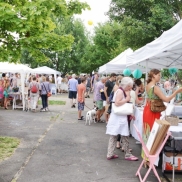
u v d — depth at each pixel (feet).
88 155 21.17
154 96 17.22
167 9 65.67
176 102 28.12
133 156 20.10
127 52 48.55
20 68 49.67
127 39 70.33
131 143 25.22
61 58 142.00
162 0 67.21
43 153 21.50
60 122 36.86
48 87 48.37
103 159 20.18
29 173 17.01
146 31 64.69
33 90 46.70
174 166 16.78
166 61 31.50
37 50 24.98
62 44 24.35
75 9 25.18
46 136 27.68
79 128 32.55
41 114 44.32
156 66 35.83
